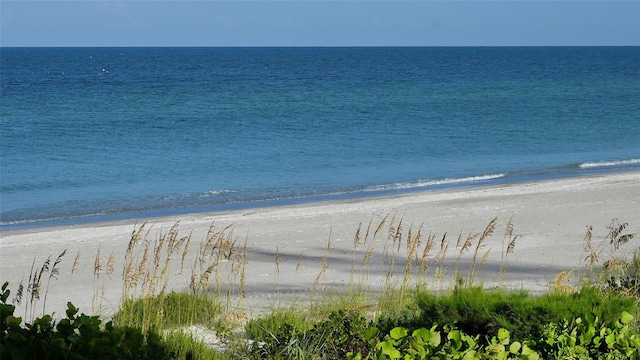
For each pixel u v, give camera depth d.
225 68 130.38
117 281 12.10
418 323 7.11
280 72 112.44
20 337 4.50
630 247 14.16
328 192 22.36
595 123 42.19
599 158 29.47
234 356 7.10
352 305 8.97
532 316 6.60
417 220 17.17
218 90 69.75
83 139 34.38
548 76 98.25
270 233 15.86
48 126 39.34
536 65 144.12
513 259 13.32
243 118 44.44
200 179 24.50
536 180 24.00
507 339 5.63
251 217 17.80
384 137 35.75
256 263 13.12
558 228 16.14
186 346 7.02
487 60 181.50
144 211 19.56
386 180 24.50
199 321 8.86
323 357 6.71
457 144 33.41
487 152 31.02
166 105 53.03
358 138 35.34
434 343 5.38
